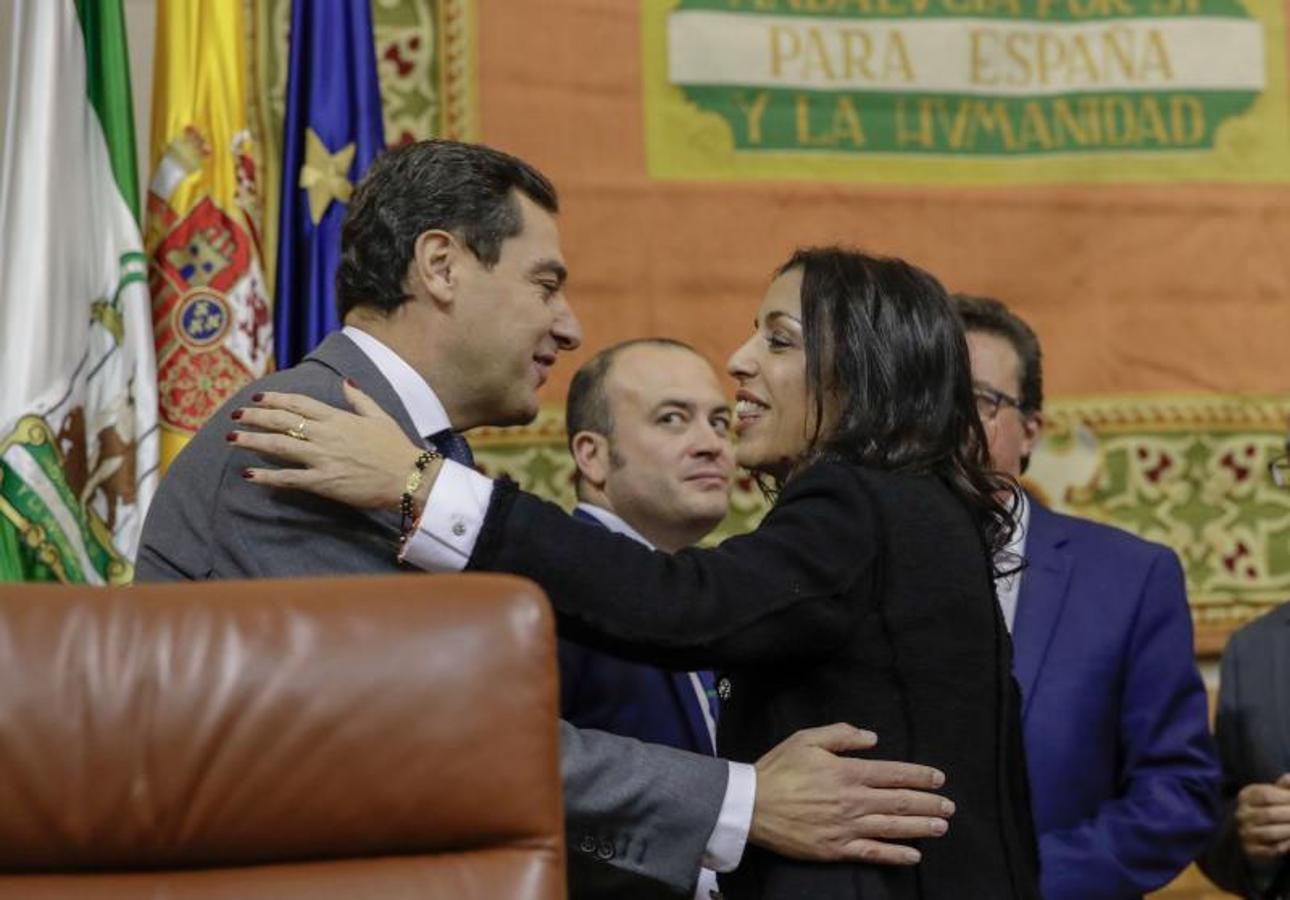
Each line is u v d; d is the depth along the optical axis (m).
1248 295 4.87
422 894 1.55
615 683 2.86
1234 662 3.62
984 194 4.81
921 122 4.81
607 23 4.67
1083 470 4.76
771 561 2.14
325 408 2.21
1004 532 2.37
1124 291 4.83
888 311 2.31
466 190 2.37
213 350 3.65
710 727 2.94
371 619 1.59
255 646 1.57
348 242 2.43
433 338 2.38
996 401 3.34
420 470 2.17
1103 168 4.86
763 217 4.70
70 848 1.53
